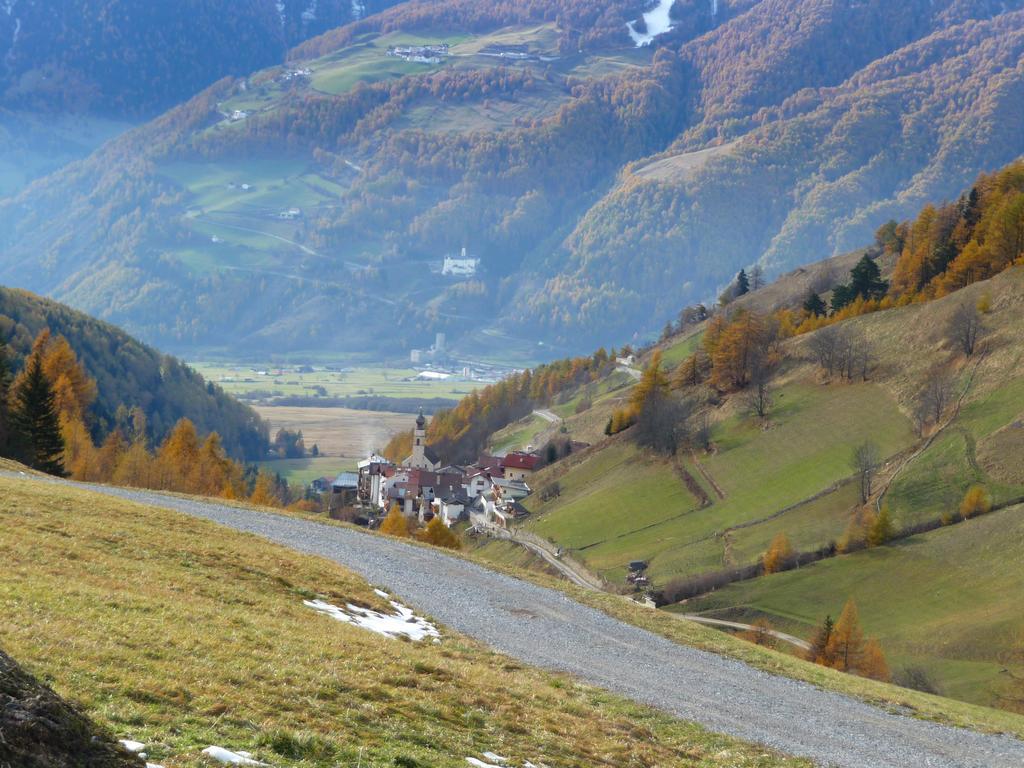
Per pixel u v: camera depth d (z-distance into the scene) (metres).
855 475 154.75
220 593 41.75
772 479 165.88
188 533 54.25
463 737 28.92
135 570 42.19
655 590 134.25
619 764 30.56
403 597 51.06
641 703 38.69
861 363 191.75
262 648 33.44
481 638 45.88
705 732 36.28
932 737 41.34
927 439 156.62
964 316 175.75
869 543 132.25
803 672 50.34
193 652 30.52
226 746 23.06
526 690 36.44
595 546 163.12
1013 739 43.31
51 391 112.50
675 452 192.88
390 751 25.45
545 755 29.44
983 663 97.56
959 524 129.75
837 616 116.25
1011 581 112.06
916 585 118.62
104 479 133.38
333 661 33.75
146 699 25.20
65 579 37.06
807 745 37.06
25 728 17.45
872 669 90.25
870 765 35.91
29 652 26.27
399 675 33.75
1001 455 142.88
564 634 49.31
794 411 187.50
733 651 51.84
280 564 50.44
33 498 54.06
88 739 18.52
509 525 190.12
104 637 29.64
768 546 141.38
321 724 26.48
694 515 163.50
